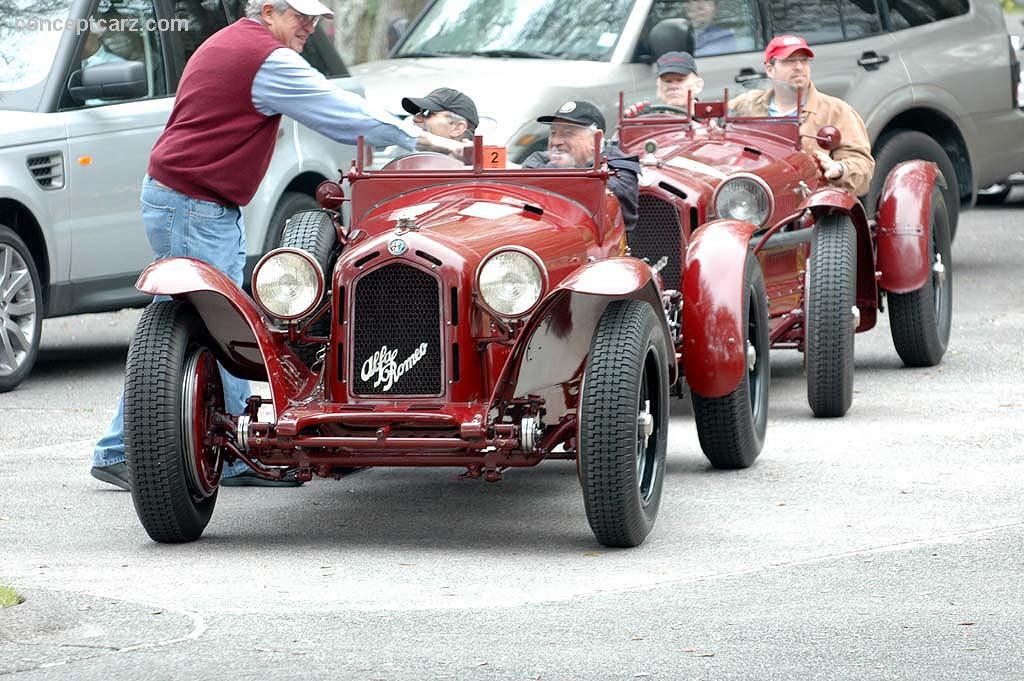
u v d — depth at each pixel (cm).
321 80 1831
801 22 3350
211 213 1856
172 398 1587
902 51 3447
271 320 1680
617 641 1277
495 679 1188
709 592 1417
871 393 2423
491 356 1611
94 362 2938
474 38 3294
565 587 1444
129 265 2723
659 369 1630
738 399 1877
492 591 1434
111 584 1470
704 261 1867
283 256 1619
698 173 2331
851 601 1380
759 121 2498
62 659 1241
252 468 1672
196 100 1844
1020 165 3638
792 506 1748
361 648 1265
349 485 1942
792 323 2331
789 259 2425
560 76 3036
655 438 1655
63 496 1877
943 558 1516
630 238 2284
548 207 1805
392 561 1555
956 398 2364
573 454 1620
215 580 1484
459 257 1596
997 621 1316
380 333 1603
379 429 1564
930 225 2523
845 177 2547
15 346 2609
